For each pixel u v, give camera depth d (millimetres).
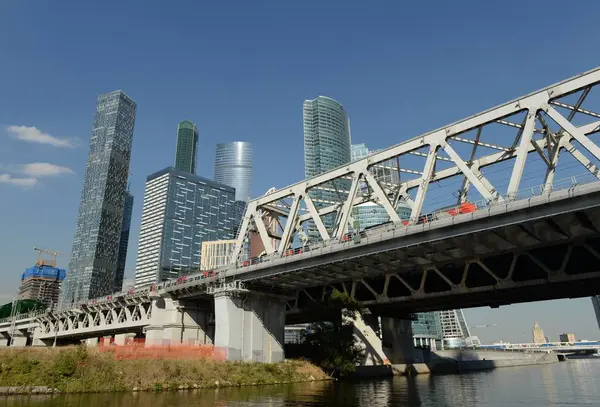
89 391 35688
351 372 57719
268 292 57156
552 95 34094
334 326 59750
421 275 53844
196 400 31906
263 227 55781
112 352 42250
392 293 60875
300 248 47781
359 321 67750
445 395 37375
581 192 29125
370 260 44625
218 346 52281
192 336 64500
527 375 68312
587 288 45594
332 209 58156
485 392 40062
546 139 39000
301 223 60531
